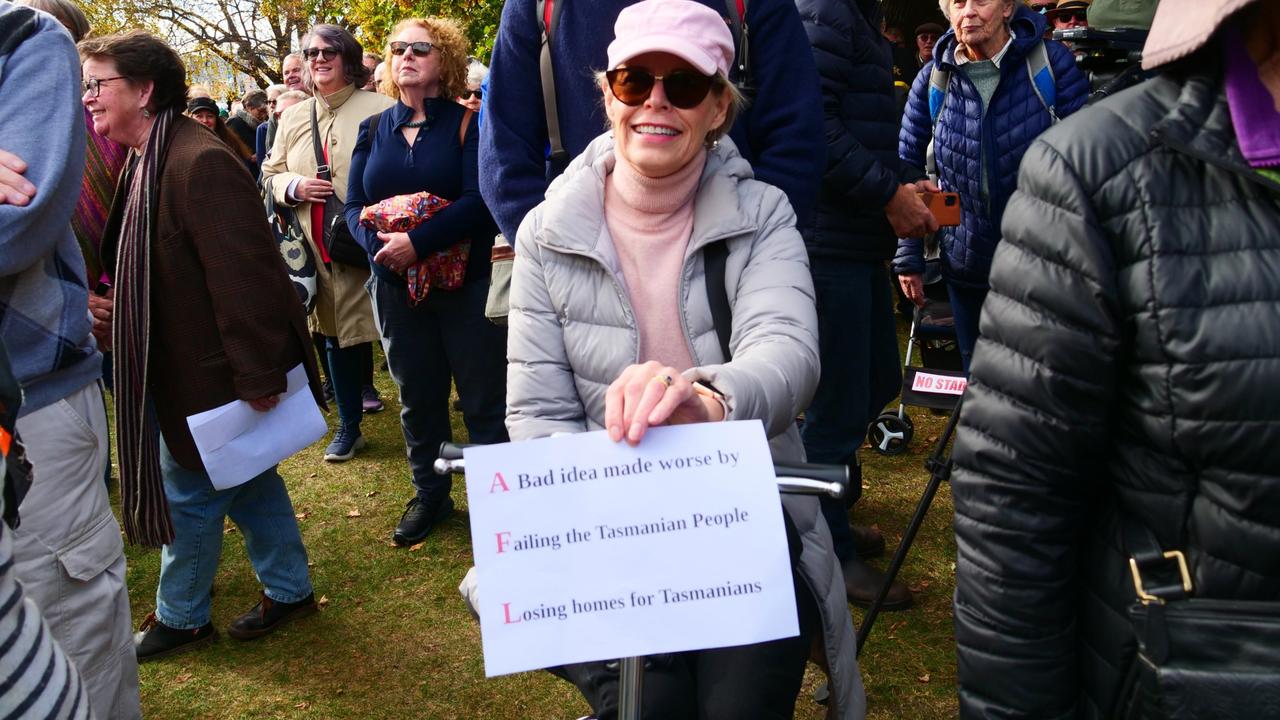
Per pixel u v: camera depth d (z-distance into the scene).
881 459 4.64
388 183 3.80
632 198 1.75
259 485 3.36
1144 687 1.21
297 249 4.74
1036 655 1.39
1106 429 1.31
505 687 3.08
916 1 5.75
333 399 6.14
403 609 3.57
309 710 3.00
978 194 3.67
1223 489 1.20
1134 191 1.23
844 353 3.27
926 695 2.89
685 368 1.76
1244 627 1.17
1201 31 1.17
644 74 1.66
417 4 10.68
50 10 3.45
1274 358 1.14
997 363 1.37
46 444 2.13
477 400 3.93
